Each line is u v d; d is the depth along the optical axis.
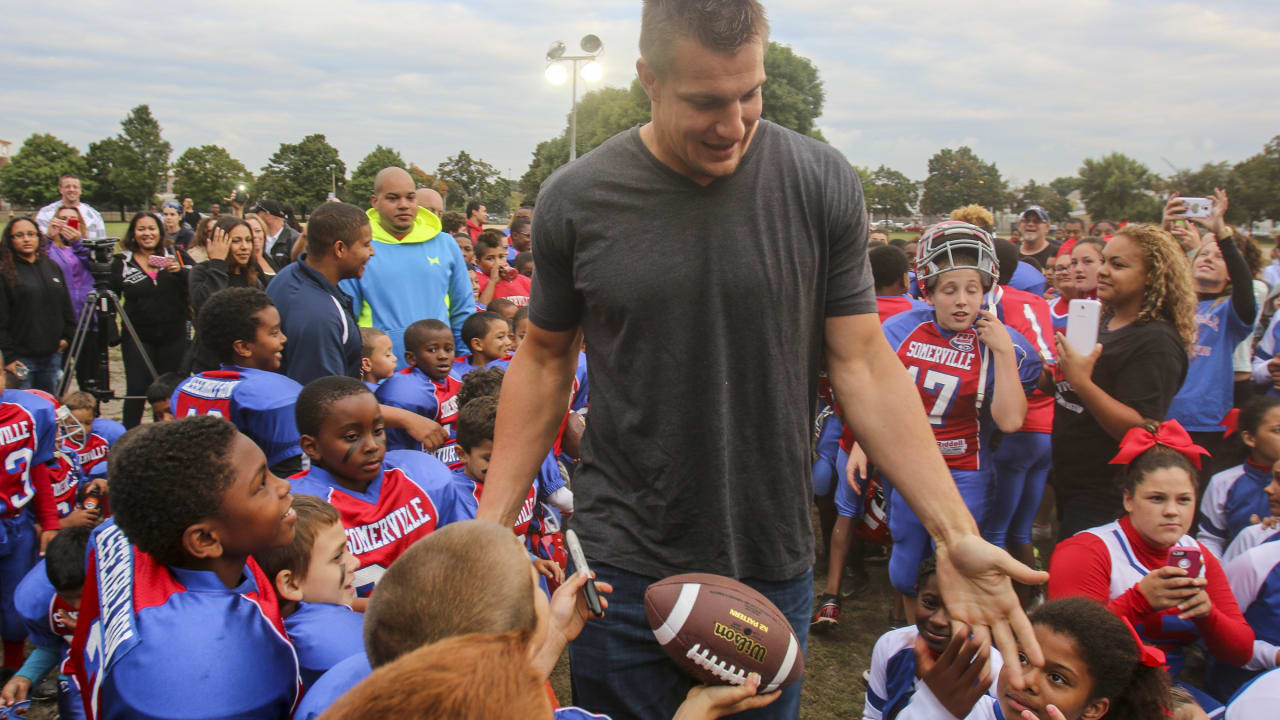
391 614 1.22
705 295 1.64
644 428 1.70
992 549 1.55
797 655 1.72
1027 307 4.17
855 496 4.56
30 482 3.79
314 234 3.90
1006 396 3.72
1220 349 4.79
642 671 1.78
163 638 1.73
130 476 1.81
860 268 1.80
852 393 1.78
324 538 2.37
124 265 7.18
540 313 1.86
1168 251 3.81
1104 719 2.33
